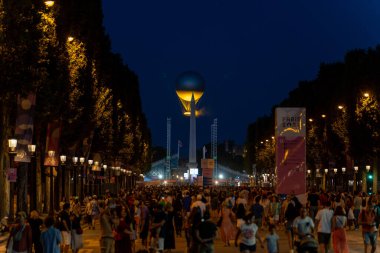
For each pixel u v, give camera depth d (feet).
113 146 290.56
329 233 81.46
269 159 482.28
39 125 142.10
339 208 81.56
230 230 109.19
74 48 162.81
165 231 90.17
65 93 145.59
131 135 342.64
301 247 61.82
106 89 233.35
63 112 145.89
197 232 67.31
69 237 86.84
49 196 180.45
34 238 76.38
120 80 318.04
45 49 129.59
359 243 113.60
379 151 225.15
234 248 105.40
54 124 142.92
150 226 93.20
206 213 69.26
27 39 106.73
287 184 114.73
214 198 174.70
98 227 159.22
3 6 103.71
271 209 121.90
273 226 73.36
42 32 115.75
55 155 142.61
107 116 246.06
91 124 195.11
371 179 285.43
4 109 121.70
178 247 108.99
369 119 222.89
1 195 124.98
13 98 110.22
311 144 335.26
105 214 78.43
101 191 286.87
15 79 106.22
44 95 131.03
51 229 69.31
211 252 67.05
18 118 109.91
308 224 75.61
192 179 475.31
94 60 200.75
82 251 101.35
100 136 238.48
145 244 100.37
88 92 193.06
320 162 327.26
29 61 111.65
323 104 322.14
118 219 80.59
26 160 110.32
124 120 321.52
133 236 88.28
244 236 71.05
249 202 156.15
